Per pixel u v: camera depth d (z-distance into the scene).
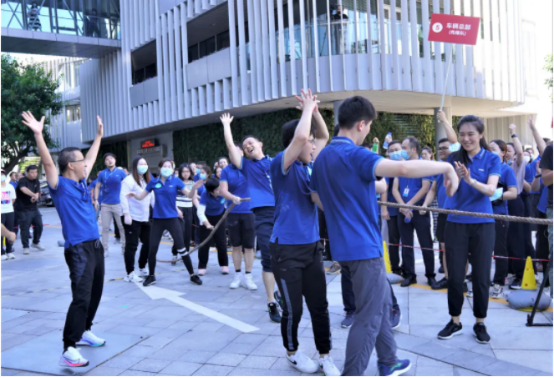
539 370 3.22
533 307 4.15
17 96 23.28
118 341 4.09
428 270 5.57
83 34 21.09
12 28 19.34
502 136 23.42
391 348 2.95
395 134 18.30
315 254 3.31
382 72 13.55
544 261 5.09
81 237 3.67
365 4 13.54
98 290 3.95
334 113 15.37
